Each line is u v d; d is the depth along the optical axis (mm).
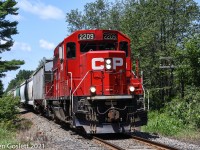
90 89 14117
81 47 15641
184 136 14984
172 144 12586
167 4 26672
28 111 38906
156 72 27719
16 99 19578
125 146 12141
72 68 15555
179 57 21359
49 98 21172
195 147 11922
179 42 27438
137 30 27203
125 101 14727
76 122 14203
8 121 18000
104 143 12602
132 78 15453
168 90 28250
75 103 14445
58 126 19609
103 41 15633
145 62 26453
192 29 27750
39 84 27688
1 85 31266
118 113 14141
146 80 27609
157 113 24141
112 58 14789
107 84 14680
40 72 26984
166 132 16109
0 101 19000
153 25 27125
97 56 14766
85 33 15578
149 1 27641
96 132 14133
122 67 14930
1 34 34438
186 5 27484
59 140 13984
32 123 21609
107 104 14414
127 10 29547
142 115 14711
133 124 14523
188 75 20672
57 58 18234
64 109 16219
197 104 18750
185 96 20156
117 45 15742
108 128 14258
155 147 11797
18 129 18047
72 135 15648
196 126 17234
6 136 14766
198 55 20203
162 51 26391
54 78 19844
